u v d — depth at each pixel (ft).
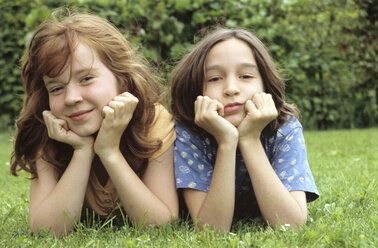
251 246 5.29
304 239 5.44
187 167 6.44
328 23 21.54
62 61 5.75
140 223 6.12
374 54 22.16
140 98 6.42
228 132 5.98
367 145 15.76
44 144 6.46
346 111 22.57
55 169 6.59
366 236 5.45
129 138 6.43
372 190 8.02
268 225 6.07
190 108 6.65
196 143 6.59
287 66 19.54
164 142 6.54
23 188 10.37
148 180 6.51
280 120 6.64
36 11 17.25
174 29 18.45
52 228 6.14
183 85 6.64
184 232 5.98
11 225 6.79
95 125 6.07
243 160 6.67
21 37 21.13
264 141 6.66
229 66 6.16
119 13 17.88
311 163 12.02
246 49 6.26
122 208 6.82
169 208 6.38
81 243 5.77
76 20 6.21
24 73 6.34
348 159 12.43
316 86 21.03
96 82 5.97
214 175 6.04
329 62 21.20
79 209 6.21
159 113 6.79
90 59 5.92
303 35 20.79
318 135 19.17
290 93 20.33
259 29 18.72
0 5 20.98
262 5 19.40
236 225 6.57
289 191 6.26
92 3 17.37
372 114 23.11
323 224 5.81
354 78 21.99
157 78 7.71
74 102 5.85
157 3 18.34
